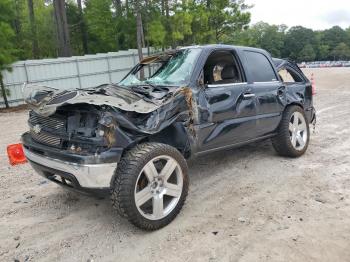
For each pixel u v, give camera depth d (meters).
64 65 21.75
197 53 4.64
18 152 4.80
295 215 3.93
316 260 3.09
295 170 5.37
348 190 4.54
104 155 3.36
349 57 119.88
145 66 5.23
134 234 3.69
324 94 15.64
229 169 5.57
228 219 3.91
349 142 6.86
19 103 20.23
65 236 3.72
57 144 3.71
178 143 4.16
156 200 3.68
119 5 29.95
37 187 5.20
